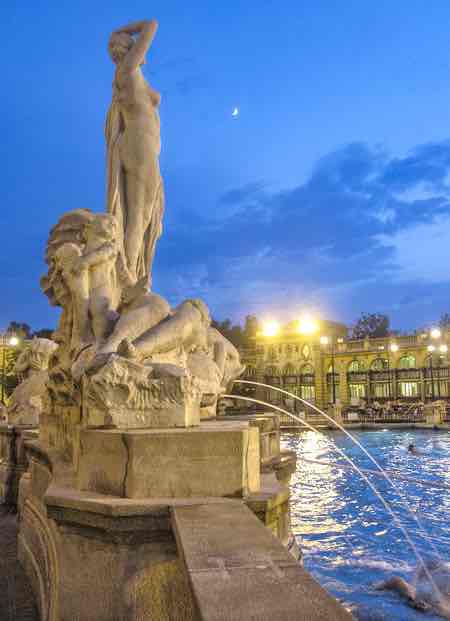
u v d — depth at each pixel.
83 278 5.06
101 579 2.90
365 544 8.02
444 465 17.48
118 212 8.90
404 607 5.71
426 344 57.44
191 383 3.66
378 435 32.34
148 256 9.38
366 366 61.16
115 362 3.51
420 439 29.06
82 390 3.97
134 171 8.98
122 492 3.07
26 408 8.80
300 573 1.81
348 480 13.97
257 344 68.31
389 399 59.12
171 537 2.84
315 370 63.72
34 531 4.52
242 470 3.10
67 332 5.34
